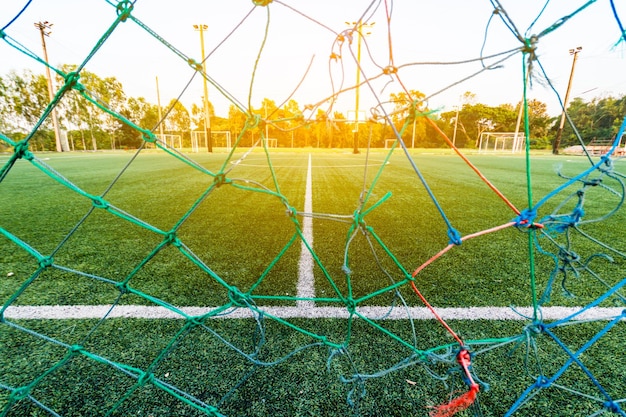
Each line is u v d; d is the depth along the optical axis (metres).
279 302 1.54
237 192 4.44
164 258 2.03
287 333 1.31
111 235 2.48
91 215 3.07
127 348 1.22
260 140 0.74
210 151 18.75
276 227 2.72
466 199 3.98
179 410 0.98
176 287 1.67
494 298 1.58
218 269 1.88
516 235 2.49
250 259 2.03
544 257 2.06
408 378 1.09
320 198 4.09
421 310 1.47
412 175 6.67
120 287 0.82
